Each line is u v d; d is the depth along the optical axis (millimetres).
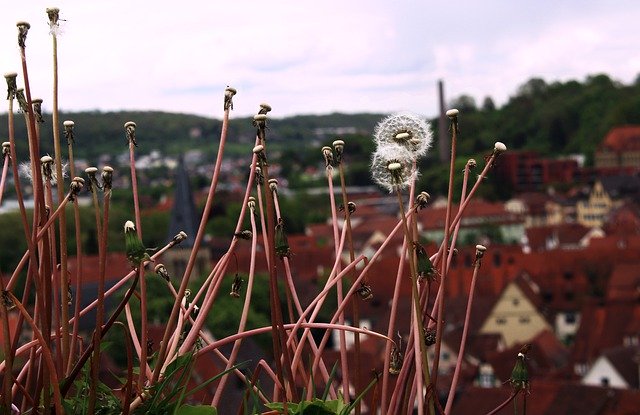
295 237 138625
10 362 3000
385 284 73625
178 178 113250
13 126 3148
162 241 129500
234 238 3434
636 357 71250
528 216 198750
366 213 163500
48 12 3104
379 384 3471
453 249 3293
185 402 3525
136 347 3391
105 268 3020
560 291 114188
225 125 3189
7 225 77750
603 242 128250
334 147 3496
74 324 3275
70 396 3449
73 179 3062
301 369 3395
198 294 3402
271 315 3156
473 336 85062
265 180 3117
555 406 52656
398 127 3166
